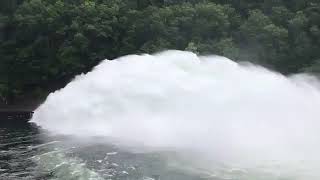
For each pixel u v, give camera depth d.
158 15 65.00
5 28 66.38
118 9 66.25
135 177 23.70
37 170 26.61
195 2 71.38
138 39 65.69
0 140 35.69
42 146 32.69
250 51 64.12
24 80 64.88
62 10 65.12
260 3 72.69
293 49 64.06
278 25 67.19
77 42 62.44
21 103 63.59
